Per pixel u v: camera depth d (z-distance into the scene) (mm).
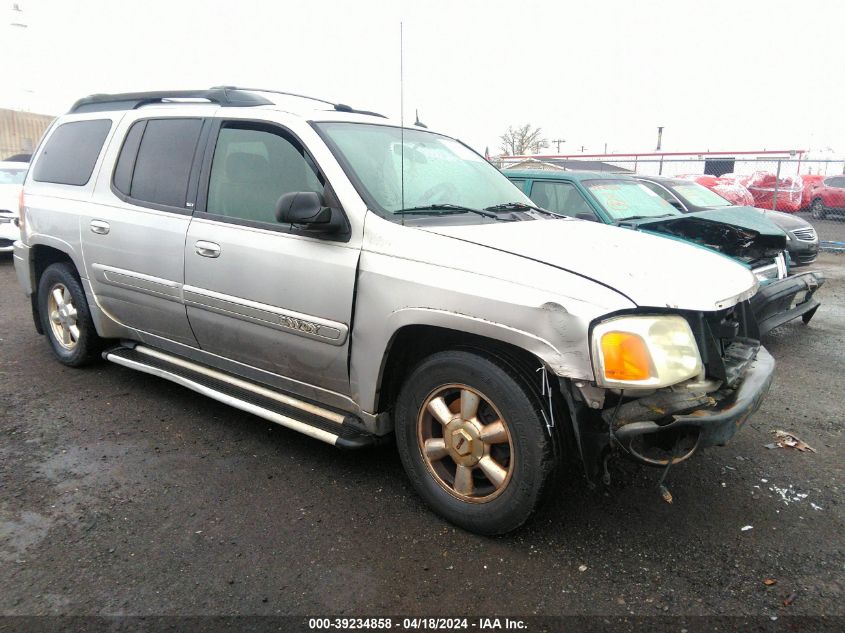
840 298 8711
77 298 4605
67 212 4449
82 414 4102
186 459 3541
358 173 3195
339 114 3627
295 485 3291
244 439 3805
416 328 2926
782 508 3158
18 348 5441
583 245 2998
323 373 3229
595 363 2416
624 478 3396
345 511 3059
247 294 3387
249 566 2639
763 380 2836
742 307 3332
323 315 3109
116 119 4363
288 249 3219
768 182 16156
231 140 3631
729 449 3797
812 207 19922
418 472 3029
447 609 2414
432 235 2910
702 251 3396
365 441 3125
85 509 3029
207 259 3545
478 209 3559
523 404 2613
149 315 4027
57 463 3461
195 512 3027
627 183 7023
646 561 2713
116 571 2590
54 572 2574
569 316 2447
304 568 2633
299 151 3318
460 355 2783
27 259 4957
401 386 3184
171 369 4078
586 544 2824
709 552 2785
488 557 2723
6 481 3258
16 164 10906
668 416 2471
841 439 3980
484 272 2674
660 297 2531
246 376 3682
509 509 2711
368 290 2951
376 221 3008
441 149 4000
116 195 4160
